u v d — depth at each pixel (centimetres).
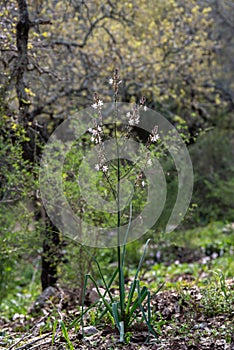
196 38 880
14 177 554
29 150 614
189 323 416
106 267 796
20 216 588
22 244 600
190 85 941
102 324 417
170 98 934
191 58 922
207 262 858
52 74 668
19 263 816
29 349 377
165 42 890
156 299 491
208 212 1145
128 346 365
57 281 655
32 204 663
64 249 634
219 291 473
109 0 811
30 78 677
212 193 1122
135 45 830
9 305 711
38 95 746
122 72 833
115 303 373
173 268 836
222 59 1344
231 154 1241
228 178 1205
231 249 927
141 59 862
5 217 595
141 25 855
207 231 1077
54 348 378
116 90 385
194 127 1014
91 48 824
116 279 701
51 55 748
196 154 1162
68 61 829
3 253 582
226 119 1263
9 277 723
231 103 1212
